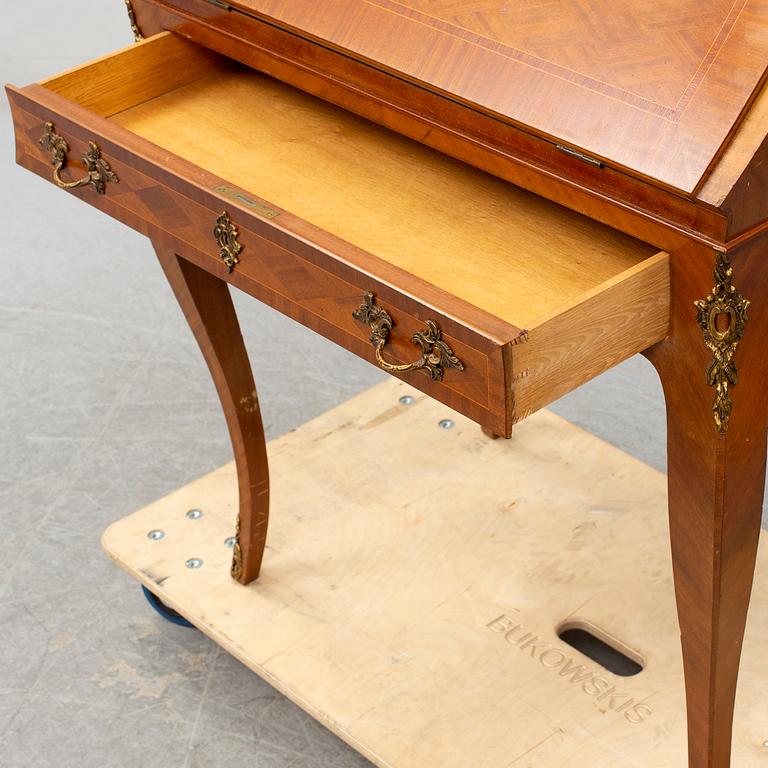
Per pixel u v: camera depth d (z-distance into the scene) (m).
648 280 1.73
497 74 1.88
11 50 4.52
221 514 2.87
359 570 2.71
